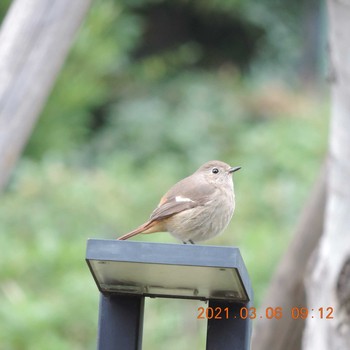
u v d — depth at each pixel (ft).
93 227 47.06
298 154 54.65
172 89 65.87
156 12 72.02
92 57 54.13
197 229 25.90
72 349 39.68
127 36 62.44
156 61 66.85
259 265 43.01
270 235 45.57
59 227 46.70
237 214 48.08
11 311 38.70
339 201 25.94
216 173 27.48
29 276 42.39
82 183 48.70
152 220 25.34
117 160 55.57
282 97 64.03
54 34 28.94
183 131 60.59
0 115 28.27
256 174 53.98
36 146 53.11
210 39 73.36
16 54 28.66
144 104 63.57
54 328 39.47
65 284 41.19
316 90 70.08
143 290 22.13
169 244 19.35
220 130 61.16
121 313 22.25
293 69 72.33
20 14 28.94
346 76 25.50
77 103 53.83
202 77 67.92
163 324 40.19
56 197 47.57
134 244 19.39
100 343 22.13
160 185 50.42
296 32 72.84
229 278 20.07
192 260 19.21
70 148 55.31
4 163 28.35
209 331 22.03
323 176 32.94
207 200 25.93
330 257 25.75
